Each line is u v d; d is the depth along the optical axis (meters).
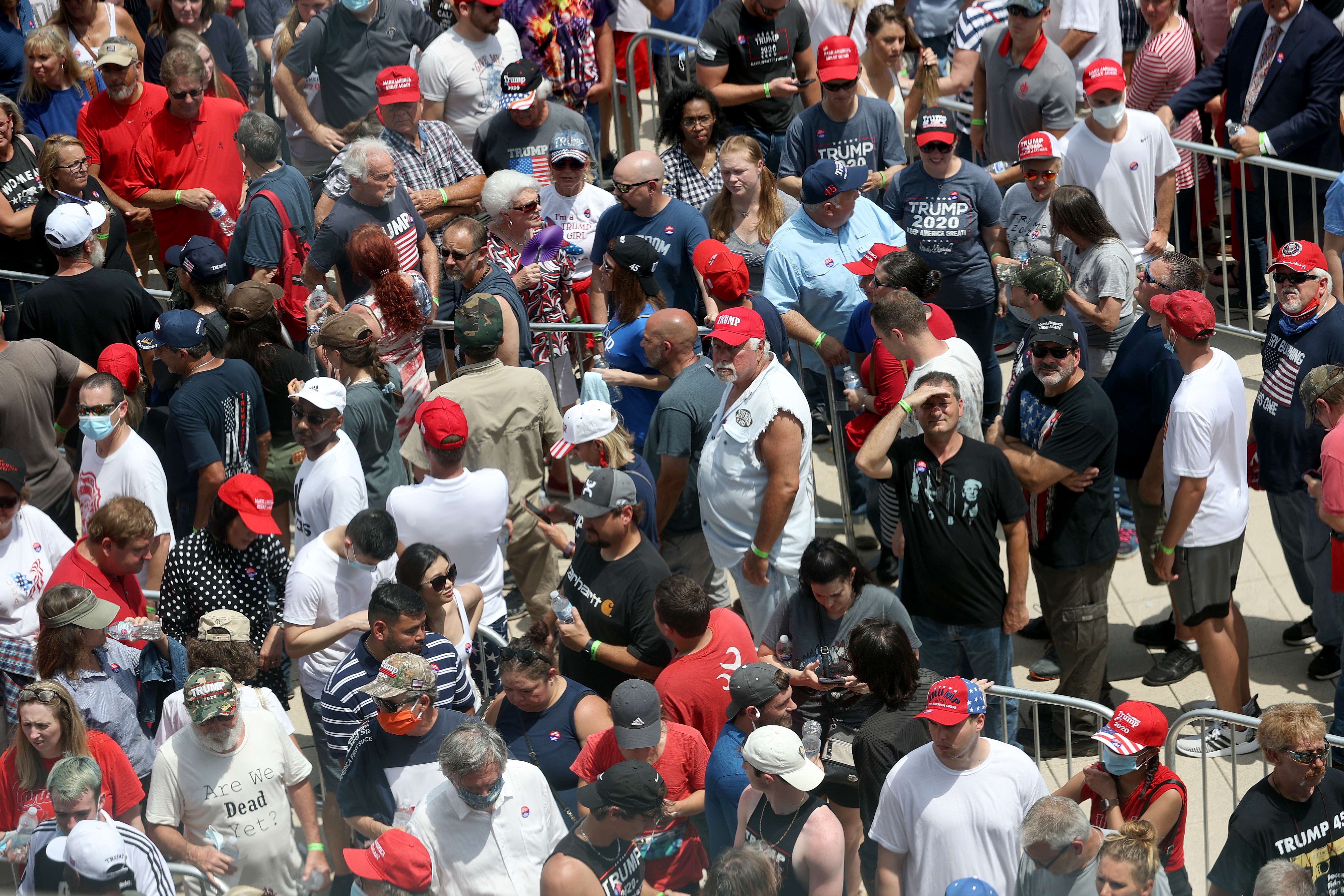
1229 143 23.08
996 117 23.22
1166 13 24.28
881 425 14.73
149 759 13.92
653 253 18.16
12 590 15.63
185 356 17.45
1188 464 15.30
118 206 23.61
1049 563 15.77
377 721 12.85
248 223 20.52
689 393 16.56
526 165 23.25
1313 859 12.00
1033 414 15.62
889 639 12.75
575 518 16.77
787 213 22.83
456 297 21.34
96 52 26.67
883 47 24.27
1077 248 18.78
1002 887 11.82
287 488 18.78
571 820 13.30
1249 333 23.45
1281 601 18.86
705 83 23.84
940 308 16.42
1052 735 16.56
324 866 13.76
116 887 11.12
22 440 18.41
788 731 11.58
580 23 26.09
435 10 25.78
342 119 25.12
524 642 14.35
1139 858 10.94
